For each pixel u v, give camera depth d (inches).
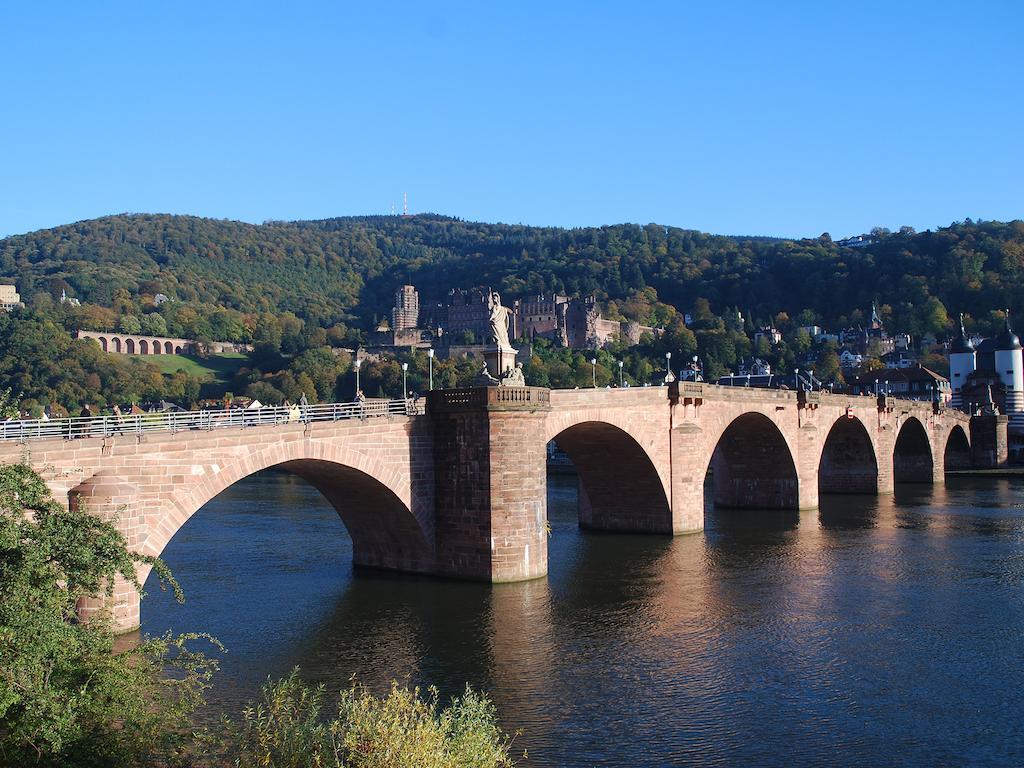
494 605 2242.9
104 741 1098.7
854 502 4559.5
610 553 3006.9
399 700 1130.0
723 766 1366.9
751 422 4001.0
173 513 1903.3
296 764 1079.0
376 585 2453.2
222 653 1878.7
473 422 2418.8
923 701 1628.9
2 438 1761.8
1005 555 2982.3
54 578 1159.0
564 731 1489.9
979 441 6638.8
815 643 1966.0
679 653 1893.5
